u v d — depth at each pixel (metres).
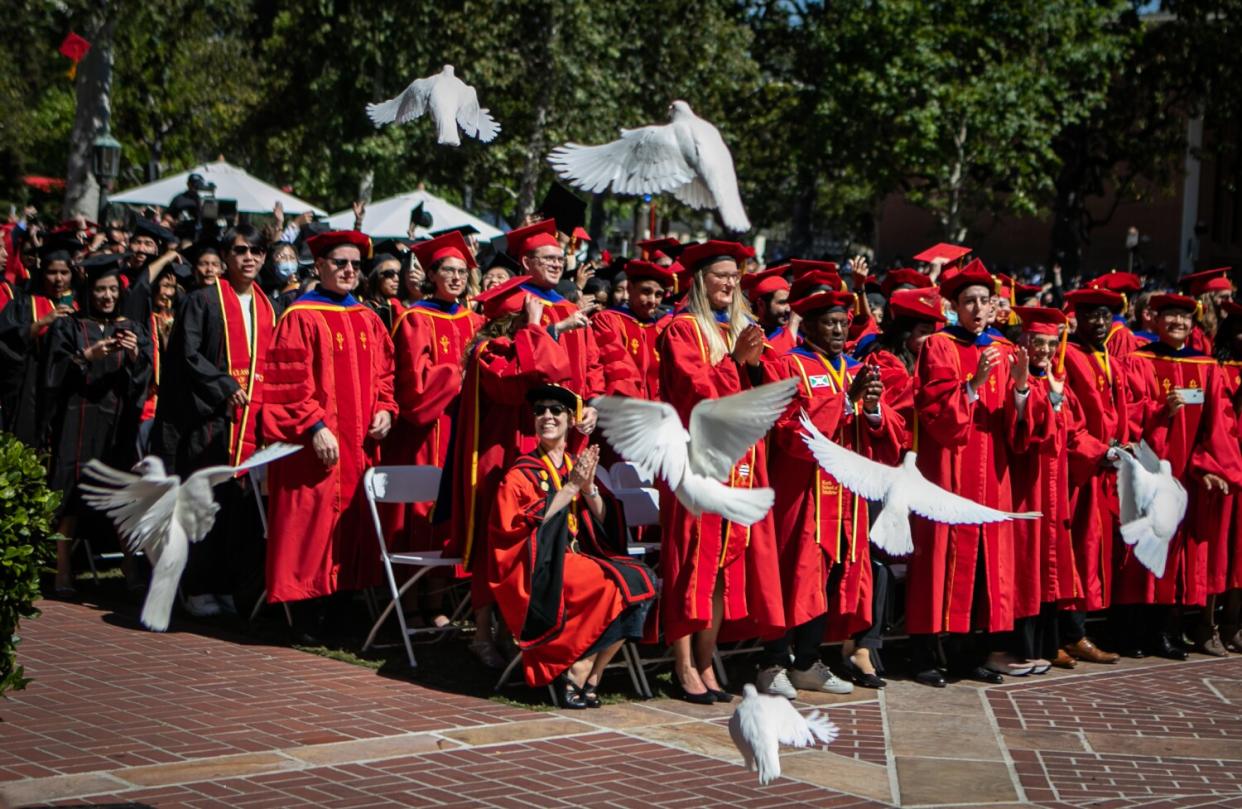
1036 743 7.21
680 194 4.93
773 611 7.71
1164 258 50.19
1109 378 9.63
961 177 31.42
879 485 4.49
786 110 38.03
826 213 54.47
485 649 8.11
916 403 8.45
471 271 10.71
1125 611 9.78
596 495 7.65
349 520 8.54
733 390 7.47
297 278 11.98
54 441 9.52
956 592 8.42
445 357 9.04
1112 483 9.46
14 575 5.48
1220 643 10.05
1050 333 8.77
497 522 7.45
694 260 7.83
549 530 7.32
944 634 9.30
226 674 7.70
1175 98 40.78
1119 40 32.50
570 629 7.28
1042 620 9.09
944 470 8.45
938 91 29.91
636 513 8.78
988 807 6.09
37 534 5.60
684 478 3.60
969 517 4.44
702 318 7.76
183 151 35.88
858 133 31.97
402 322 8.98
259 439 8.52
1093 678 8.91
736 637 8.05
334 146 30.52
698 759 6.56
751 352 7.30
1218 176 49.75
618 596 7.32
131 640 8.41
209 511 3.69
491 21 29.58
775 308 8.80
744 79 37.75
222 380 8.95
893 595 8.95
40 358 9.61
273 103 34.19
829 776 6.41
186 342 9.03
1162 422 9.71
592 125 30.94
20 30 27.61
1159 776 6.68
